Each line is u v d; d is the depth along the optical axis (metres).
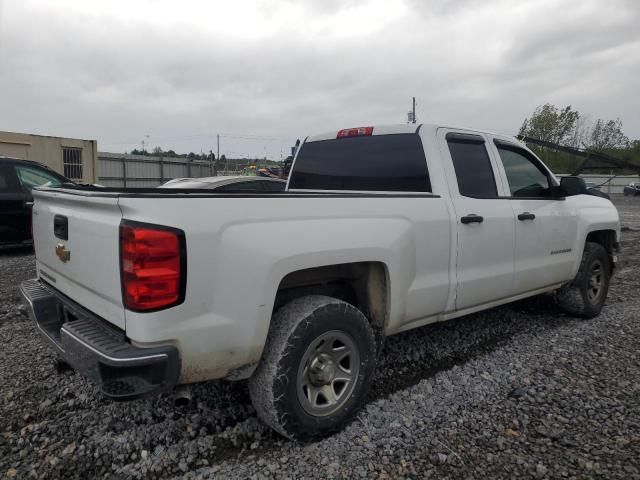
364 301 3.31
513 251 4.16
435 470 2.58
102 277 2.48
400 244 3.21
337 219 2.92
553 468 2.60
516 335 4.64
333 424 2.86
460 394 3.41
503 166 4.28
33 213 3.58
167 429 2.96
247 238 2.50
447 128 3.94
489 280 3.94
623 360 4.02
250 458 2.69
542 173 4.77
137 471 2.58
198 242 2.34
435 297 3.52
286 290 3.04
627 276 7.60
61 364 3.62
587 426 3.00
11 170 8.62
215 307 2.41
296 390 2.69
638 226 15.72
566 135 45.50
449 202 3.65
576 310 5.07
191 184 9.17
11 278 6.93
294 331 2.65
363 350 2.98
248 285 2.50
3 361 3.94
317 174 4.55
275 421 2.66
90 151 22.28
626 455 2.70
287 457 2.69
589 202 5.30
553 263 4.63
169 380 2.33
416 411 3.18
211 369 2.47
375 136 4.12
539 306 5.60
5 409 3.18
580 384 3.57
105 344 2.35
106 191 3.04
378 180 4.04
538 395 3.39
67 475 2.54
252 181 9.46
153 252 2.22
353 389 2.96
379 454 2.72
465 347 4.32
